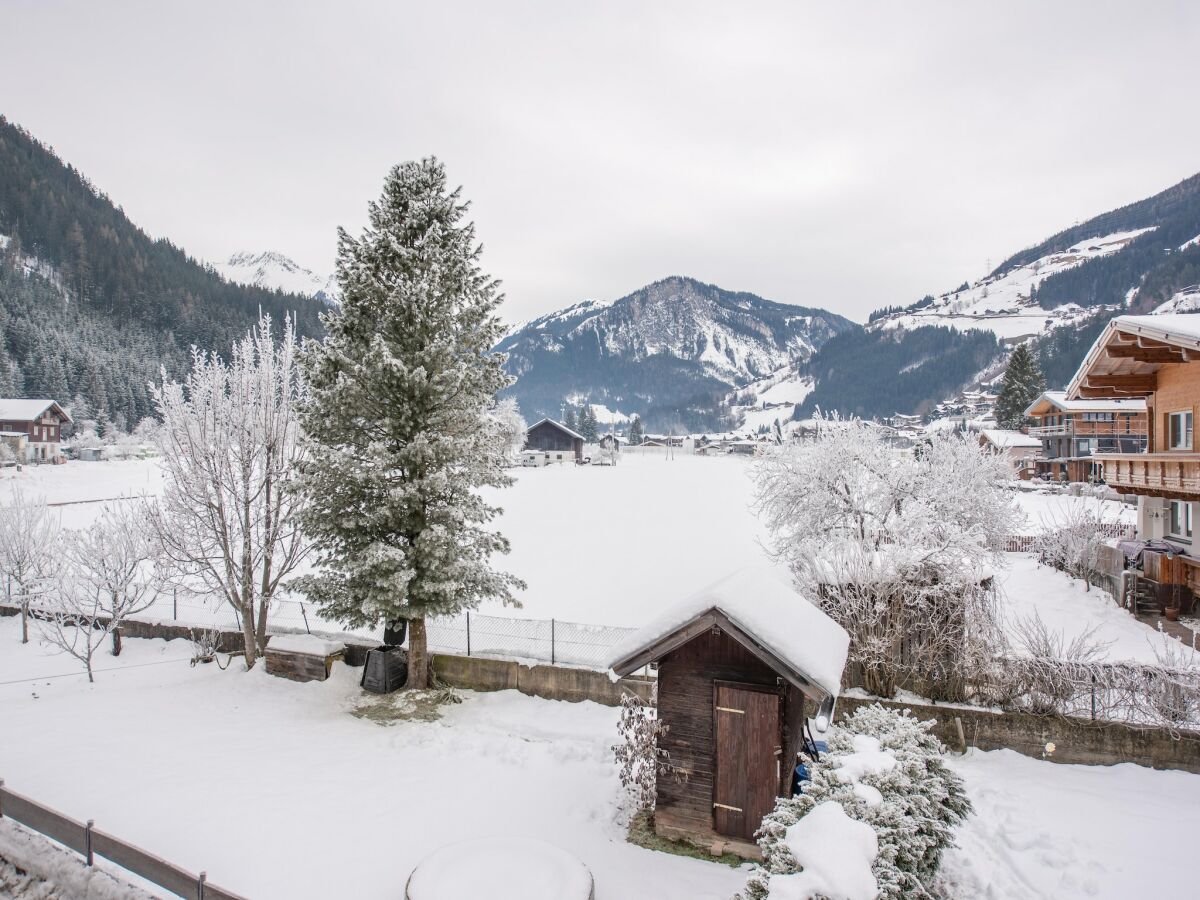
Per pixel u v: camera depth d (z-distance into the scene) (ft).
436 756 44.47
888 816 24.13
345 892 30.01
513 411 327.26
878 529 67.21
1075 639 53.21
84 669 61.16
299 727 48.80
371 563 48.78
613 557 103.65
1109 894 30.53
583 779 41.42
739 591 33.86
